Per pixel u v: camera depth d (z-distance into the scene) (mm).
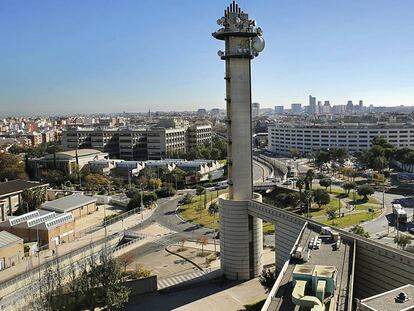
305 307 49000
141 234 150250
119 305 84125
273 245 132875
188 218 172875
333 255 66500
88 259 107375
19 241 127250
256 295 94312
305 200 175375
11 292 99875
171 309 89125
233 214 102062
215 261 120625
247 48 100000
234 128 103312
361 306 44438
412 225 151500
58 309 79625
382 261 67750
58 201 184250
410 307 43219
